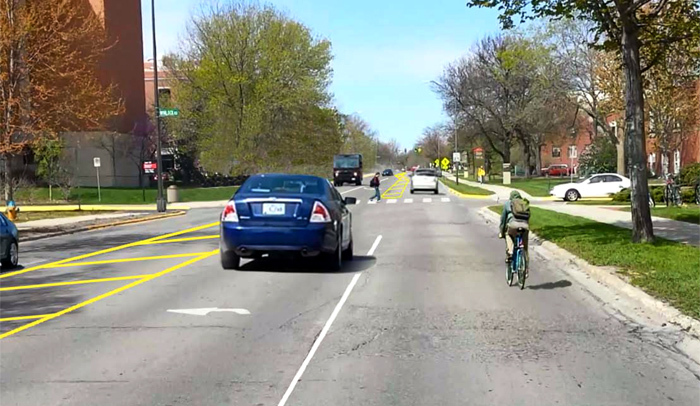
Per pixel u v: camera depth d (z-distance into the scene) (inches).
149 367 269.7
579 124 2829.7
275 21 2271.2
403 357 283.4
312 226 495.2
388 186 2672.2
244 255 509.7
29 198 1747.0
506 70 2522.1
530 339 314.5
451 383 248.1
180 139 2431.1
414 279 487.8
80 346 303.6
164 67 2847.0
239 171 2292.1
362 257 615.2
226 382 249.9
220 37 2234.3
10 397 234.4
